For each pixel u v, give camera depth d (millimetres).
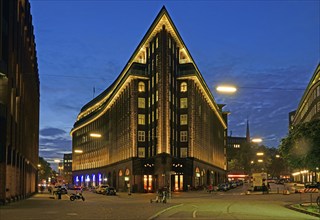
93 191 96062
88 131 156500
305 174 135875
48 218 25062
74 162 174500
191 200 52312
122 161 102375
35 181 86750
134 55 101438
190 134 96750
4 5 38719
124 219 24469
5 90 38156
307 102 128625
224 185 95875
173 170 92312
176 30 95688
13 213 29141
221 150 159250
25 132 57312
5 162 38250
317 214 27828
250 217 26281
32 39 68312
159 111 91500
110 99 118688
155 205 40844
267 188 79875
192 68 99062
